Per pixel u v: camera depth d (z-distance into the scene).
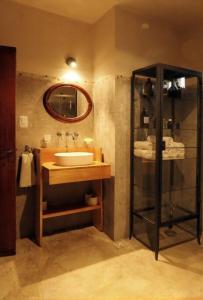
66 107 2.57
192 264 1.98
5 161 2.04
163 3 2.23
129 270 1.90
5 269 1.90
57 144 2.55
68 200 2.68
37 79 2.43
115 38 2.29
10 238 2.10
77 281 1.76
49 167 2.15
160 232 2.58
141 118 2.46
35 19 2.39
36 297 1.59
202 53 2.56
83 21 2.62
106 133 2.48
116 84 2.32
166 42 2.62
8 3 2.27
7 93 2.01
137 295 1.61
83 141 2.68
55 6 2.36
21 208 2.43
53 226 2.62
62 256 2.11
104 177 2.33
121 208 2.42
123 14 2.33
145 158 2.27
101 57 2.53
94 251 2.20
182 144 2.39
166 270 1.90
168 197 2.75
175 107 2.68
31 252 2.17
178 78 2.54
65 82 2.56
